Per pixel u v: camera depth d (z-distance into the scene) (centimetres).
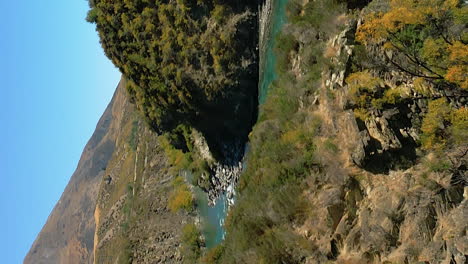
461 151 1423
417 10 1405
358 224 1727
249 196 2402
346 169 1822
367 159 1745
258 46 2862
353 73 1872
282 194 2080
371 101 1747
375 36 1603
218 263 2822
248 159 2652
